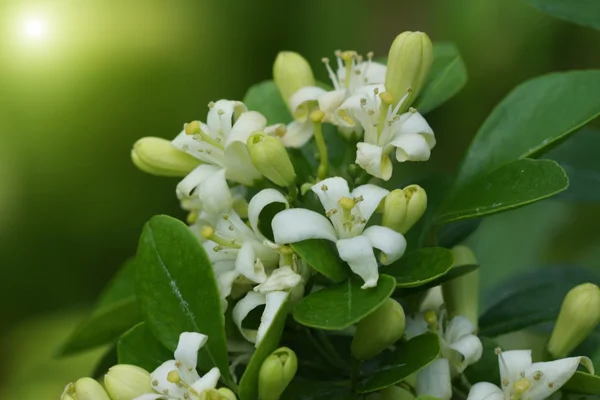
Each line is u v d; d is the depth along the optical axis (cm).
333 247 40
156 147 42
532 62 63
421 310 42
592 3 44
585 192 46
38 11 62
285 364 39
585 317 41
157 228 40
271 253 40
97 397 39
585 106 43
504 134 43
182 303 40
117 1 64
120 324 44
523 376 39
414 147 40
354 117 42
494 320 44
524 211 59
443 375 40
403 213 40
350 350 41
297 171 42
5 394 62
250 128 41
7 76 63
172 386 39
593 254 60
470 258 43
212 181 41
